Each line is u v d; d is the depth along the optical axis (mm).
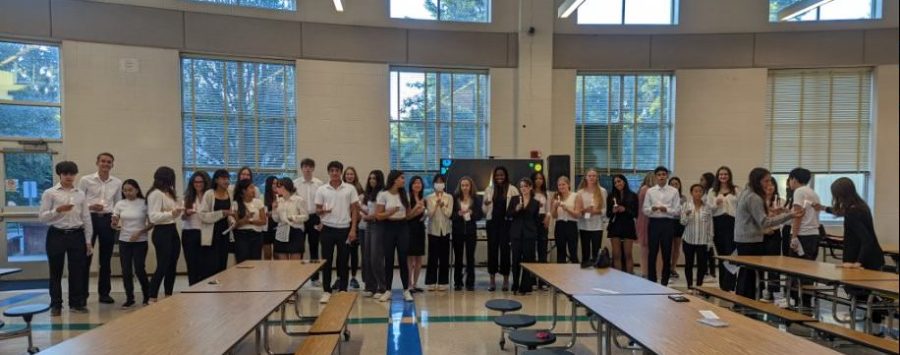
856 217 3531
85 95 6043
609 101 7496
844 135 7293
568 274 3328
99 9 6098
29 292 5301
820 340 3479
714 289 4082
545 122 7188
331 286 5188
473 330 3863
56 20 5930
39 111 5984
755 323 2076
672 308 2344
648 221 5242
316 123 6898
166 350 1701
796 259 3859
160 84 6332
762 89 7203
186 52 6488
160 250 4461
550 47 7207
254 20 6672
